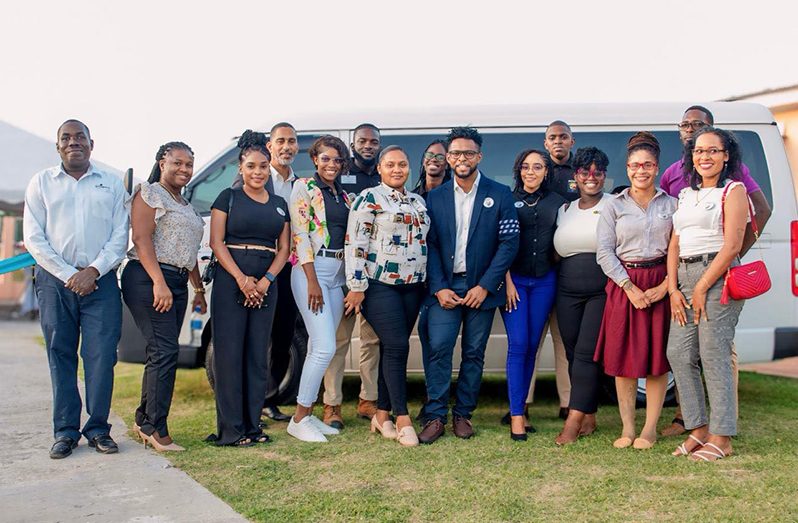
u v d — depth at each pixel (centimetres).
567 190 511
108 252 426
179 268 437
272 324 478
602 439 461
